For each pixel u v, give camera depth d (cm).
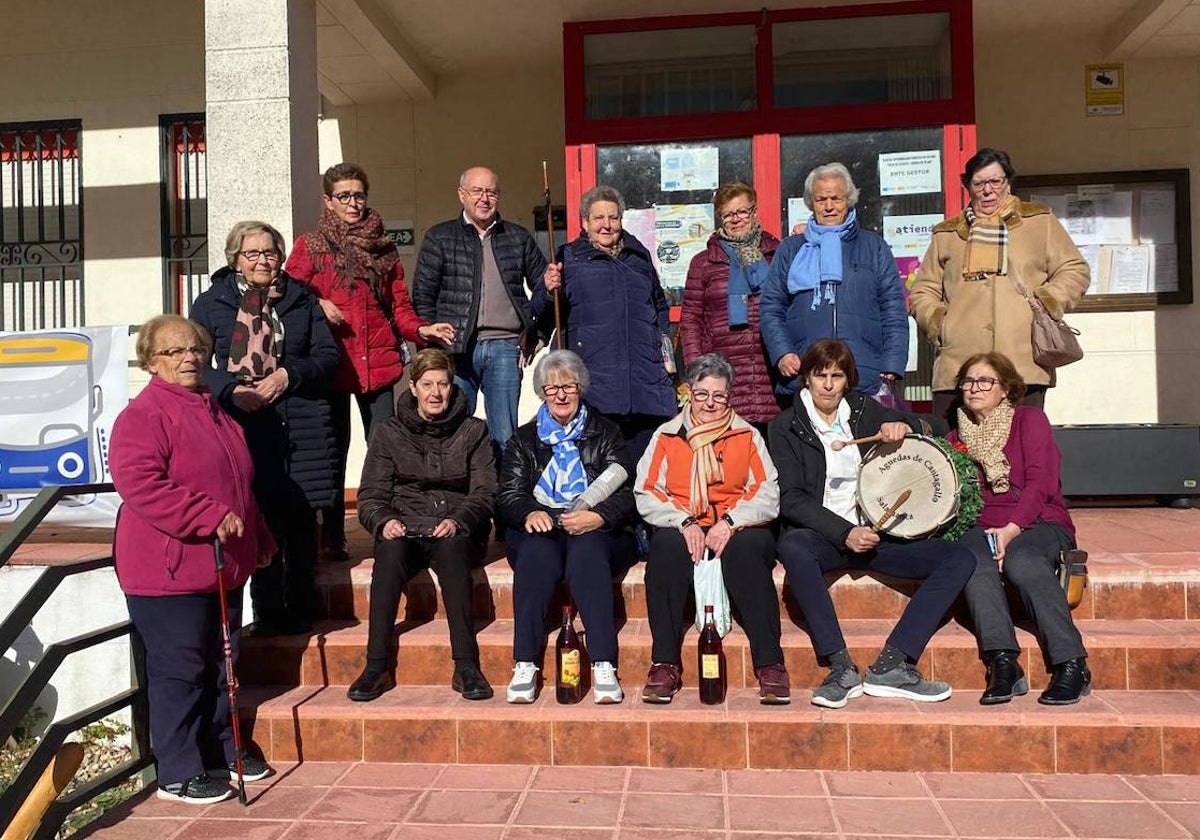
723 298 464
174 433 330
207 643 343
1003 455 404
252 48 492
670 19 622
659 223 632
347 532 570
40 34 726
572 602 391
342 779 349
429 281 470
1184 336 676
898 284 447
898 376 439
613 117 631
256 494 398
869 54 614
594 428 417
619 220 454
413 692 386
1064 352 436
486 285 466
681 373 554
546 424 417
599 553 380
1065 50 673
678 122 626
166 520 323
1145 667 371
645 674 389
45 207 735
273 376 390
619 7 607
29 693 303
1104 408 685
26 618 306
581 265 454
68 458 493
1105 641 372
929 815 311
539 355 723
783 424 416
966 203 607
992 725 343
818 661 382
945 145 609
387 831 307
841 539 387
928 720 345
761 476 400
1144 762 339
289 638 405
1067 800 320
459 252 467
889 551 391
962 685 378
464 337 462
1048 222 448
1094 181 672
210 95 493
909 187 614
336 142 724
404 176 719
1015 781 336
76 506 491
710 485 396
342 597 434
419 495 409
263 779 349
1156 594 402
